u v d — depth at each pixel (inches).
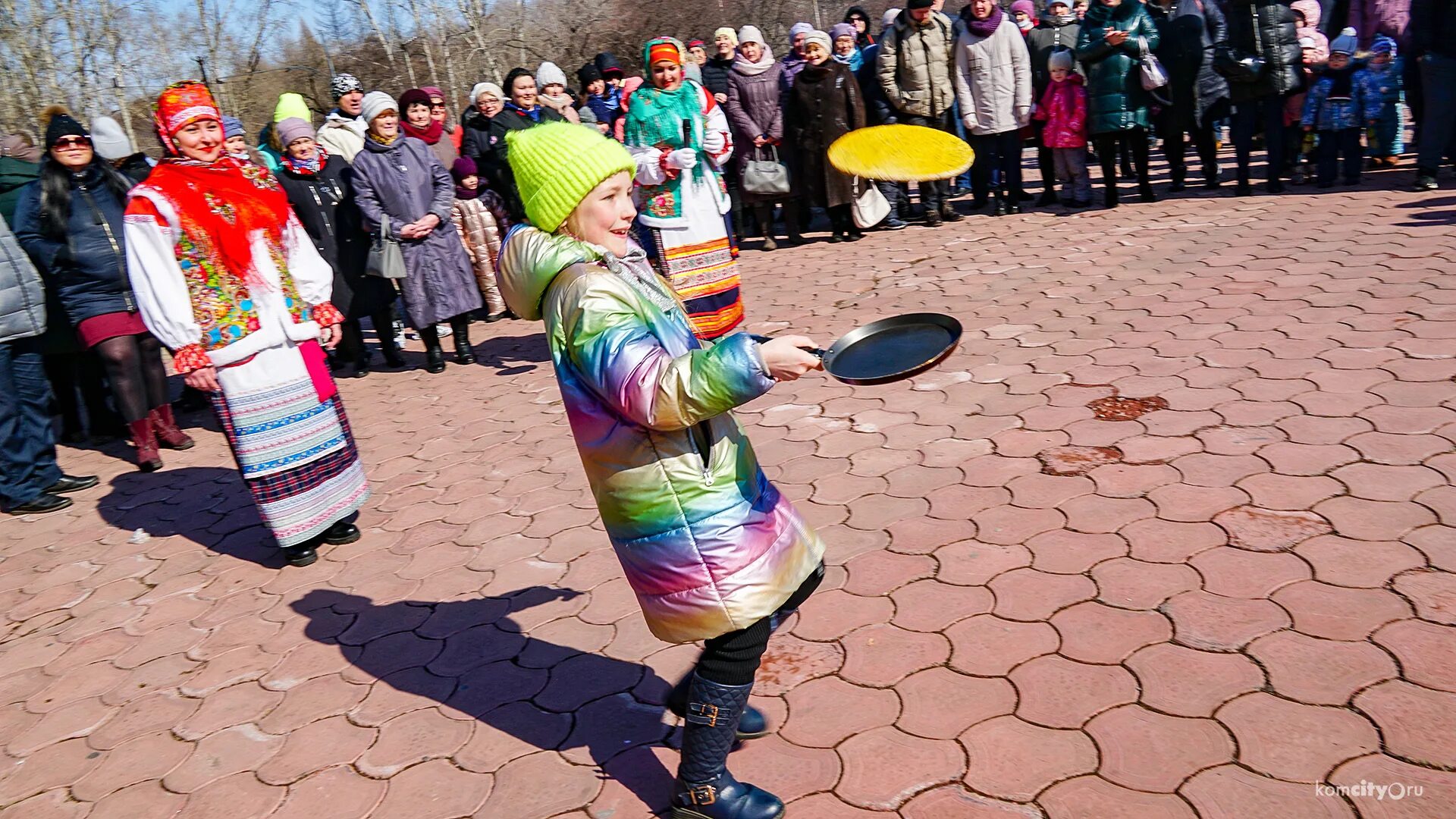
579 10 1009.5
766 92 386.3
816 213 492.7
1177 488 146.4
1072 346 216.2
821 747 106.7
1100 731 101.2
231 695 136.9
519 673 131.0
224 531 199.9
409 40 1011.3
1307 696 100.7
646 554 89.9
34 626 168.6
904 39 371.2
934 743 104.0
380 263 279.1
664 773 108.0
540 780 109.4
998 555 137.4
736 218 428.1
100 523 213.6
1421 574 116.3
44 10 792.9
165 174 158.1
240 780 117.6
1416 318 196.1
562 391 90.6
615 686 125.3
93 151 229.3
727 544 88.3
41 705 142.3
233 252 161.2
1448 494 131.7
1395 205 299.9
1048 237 335.6
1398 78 338.6
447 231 290.5
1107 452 162.4
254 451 166.7
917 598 130.9
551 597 149.9
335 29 984.3
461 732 120.3
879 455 178.4
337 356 328.5
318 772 116.7
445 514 188.1
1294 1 367.6
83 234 226.2
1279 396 171.2
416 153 282.0
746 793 96.7
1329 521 130.6
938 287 289.7
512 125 304.0
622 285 88.4
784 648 125.1
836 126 376.8
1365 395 165.3
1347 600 114.2
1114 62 345.4
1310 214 305.1
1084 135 369.1
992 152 390.3
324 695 133.0
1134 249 296.2
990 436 177.6
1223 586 120.8
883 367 86.2
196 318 159.8
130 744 128.8
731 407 80.4
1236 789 91.0
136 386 239.0
